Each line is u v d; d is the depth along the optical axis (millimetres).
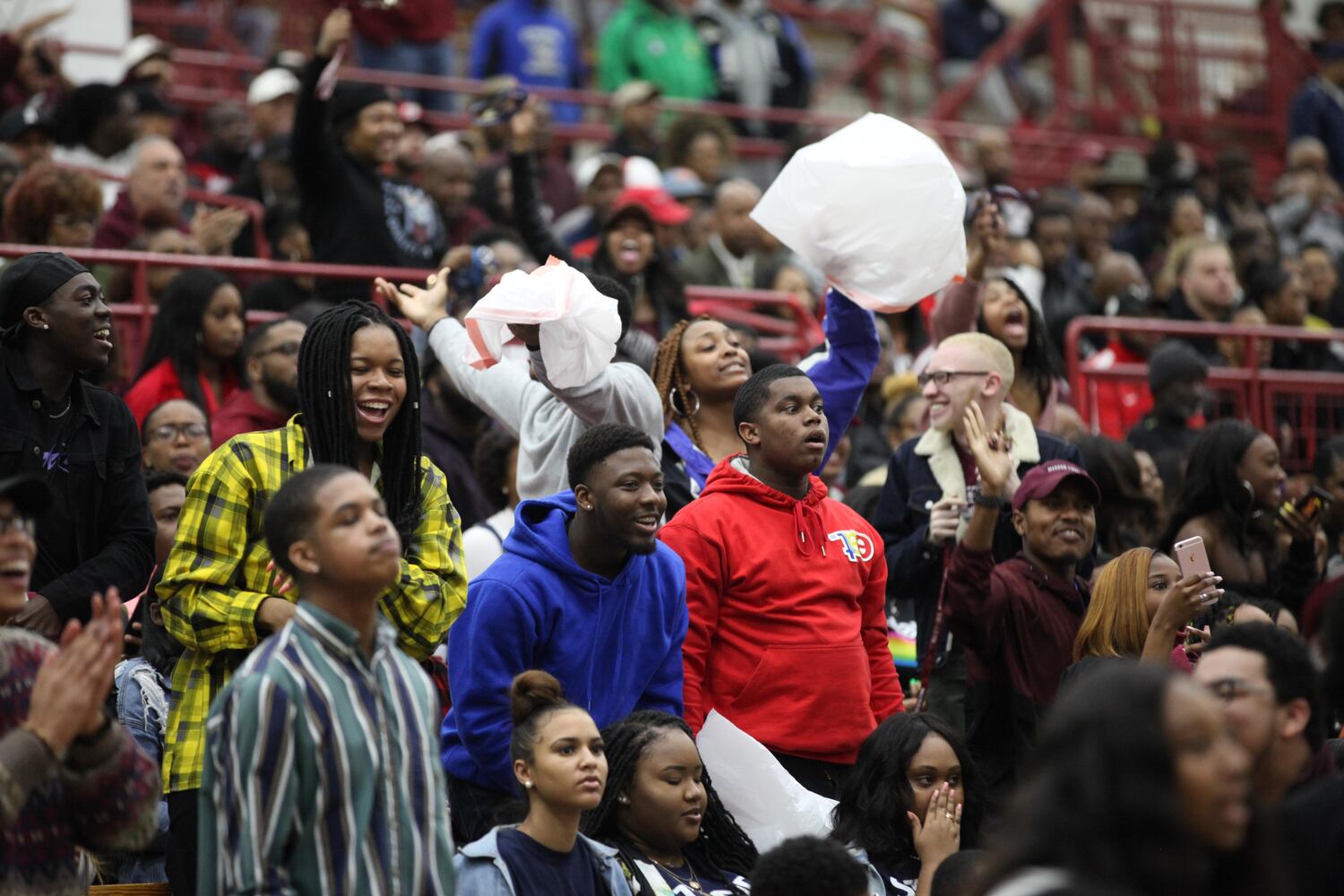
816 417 17891
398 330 15281
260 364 22250
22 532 12086
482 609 16188
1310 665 13258
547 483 17984
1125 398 30219
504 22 45406
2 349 16125
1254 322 34031
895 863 16656
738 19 47781
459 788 16312
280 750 11977
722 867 16422
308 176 26812
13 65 34438
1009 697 18719
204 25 47375
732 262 33438
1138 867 8984
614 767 15961
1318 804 12375
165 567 14797
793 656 17453
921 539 19938
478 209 34719
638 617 16734
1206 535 22234
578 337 16688
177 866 14703
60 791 11797
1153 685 9227
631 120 40406
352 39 45219
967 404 20531
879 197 19125
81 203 27031
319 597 12391
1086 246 39969
